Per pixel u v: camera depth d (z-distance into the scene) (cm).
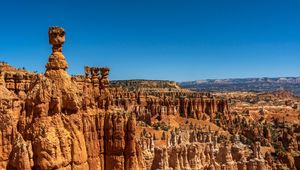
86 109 4031
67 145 3506
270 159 12388
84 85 5256
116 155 4269
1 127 3334
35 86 3559
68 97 3738
